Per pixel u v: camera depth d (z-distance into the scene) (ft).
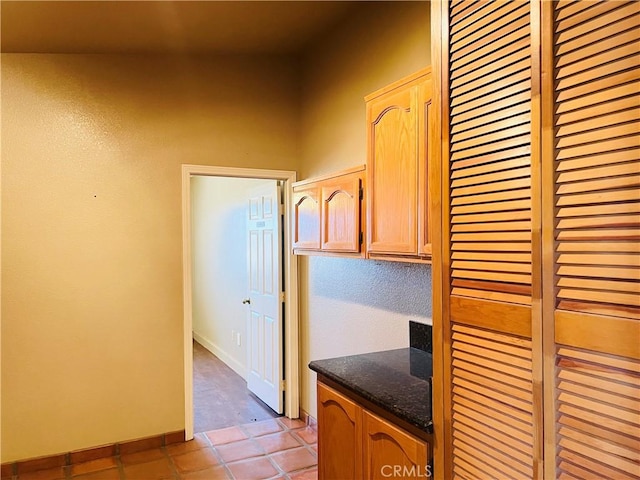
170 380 10.48
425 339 7.40
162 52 10.12
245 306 15.33
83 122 9.66
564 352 3.29
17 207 9.17
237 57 11.10
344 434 6.18
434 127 4.54
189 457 9.79
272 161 11.48
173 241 10.49
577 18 3.14
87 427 9.74
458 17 4.23
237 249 16.17
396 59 8.04
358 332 9.29
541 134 3.38
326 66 10.36
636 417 2.86
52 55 9.39
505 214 3.76
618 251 2.94
